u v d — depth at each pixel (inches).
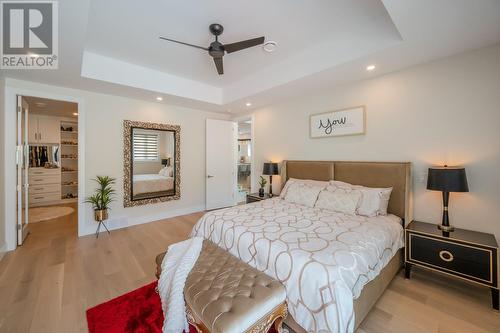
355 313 58.1
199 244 79.8
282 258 63.0
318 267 56.3
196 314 51.4
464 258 75.7
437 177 84.0
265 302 51.9
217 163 204.8
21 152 123.2
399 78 105.9
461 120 89.8
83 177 137.8
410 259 87.7
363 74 110.7
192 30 94.2
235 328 44.8
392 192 104.7
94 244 123.6
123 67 126.0
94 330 62.2
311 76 113.6
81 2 64.5
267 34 97.3
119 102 151.2
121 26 91.3
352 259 60.8
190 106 179.9
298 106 152.2
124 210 155.8
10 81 115.8
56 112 209.3
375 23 87.5
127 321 65.6
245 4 77.9
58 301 74.7
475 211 87.3
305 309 55.6
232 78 151.2
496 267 70.2
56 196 225.5
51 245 122.0
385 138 111.0
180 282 60.5
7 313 68.7
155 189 170.6
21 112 121.8
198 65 130.9
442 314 69.2
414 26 71.3
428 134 98.0
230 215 97.9
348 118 124.1
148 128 164.2
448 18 67.1
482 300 75.5
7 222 114.7
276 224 85.4
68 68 104.6
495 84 82.8
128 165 155.3
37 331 61.9
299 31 95.0
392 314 69.2
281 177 158.9
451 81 91.9
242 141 356.2
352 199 103.0
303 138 149.3
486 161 84.7
